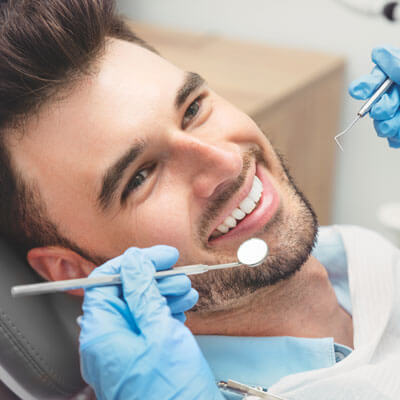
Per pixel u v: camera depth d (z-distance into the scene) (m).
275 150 1.17
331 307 1.20
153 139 1.00
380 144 2.23
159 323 0.82
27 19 1.00
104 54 1.03
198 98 1.10
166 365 0.80
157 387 0.79
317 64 2.04
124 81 1.01
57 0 1.00
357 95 1.12
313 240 1.12
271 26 2.24
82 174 1.00
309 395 1.02
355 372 1.04
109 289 0.86
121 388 0.80
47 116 1.00
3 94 1.00
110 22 1.08
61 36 0.98
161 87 1.02
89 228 1.04
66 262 1.11
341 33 2.15
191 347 0.82
